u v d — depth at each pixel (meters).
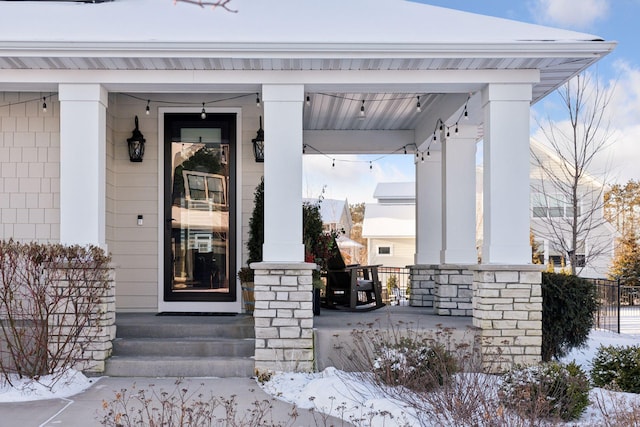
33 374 5.37
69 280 5.57
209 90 6.22
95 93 5.89
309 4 6.47
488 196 6.06
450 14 6.34
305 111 8.72
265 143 5.96
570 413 4.43
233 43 5.49
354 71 6.00
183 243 7.50
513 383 4.56
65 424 4.35
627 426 4.00
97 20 5.94
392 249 20.84
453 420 4.16
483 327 5.86
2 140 7.02
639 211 17.72
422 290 9.16
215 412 4.66
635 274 16.78
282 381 5.48
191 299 7.42
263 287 5.80
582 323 6.33
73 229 5.85
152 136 7.49
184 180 7.54
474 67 5.97
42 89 6.12
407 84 6.06
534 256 15.05
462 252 7.83
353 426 4.34
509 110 6.03
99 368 5.77
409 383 4.89
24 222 6.98
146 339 6.24
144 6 6.30
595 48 5.59
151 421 3.89
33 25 5.80
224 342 6.07
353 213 33.94
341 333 5.92
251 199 7.44
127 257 7.43
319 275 7.40
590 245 16.88
